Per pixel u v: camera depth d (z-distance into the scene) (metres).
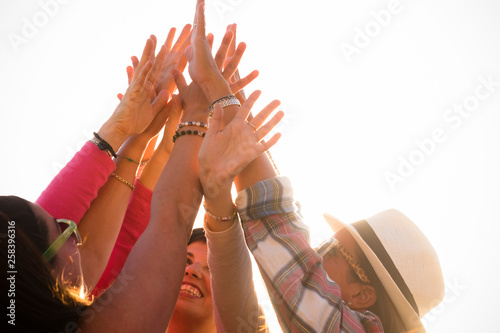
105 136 1.89
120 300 1.23
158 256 1.36
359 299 2.13
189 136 1.75
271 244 1.69
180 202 1.55
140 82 2.00
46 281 1.12
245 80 2.03
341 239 2.20
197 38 1.89
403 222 2.35
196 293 2.34
